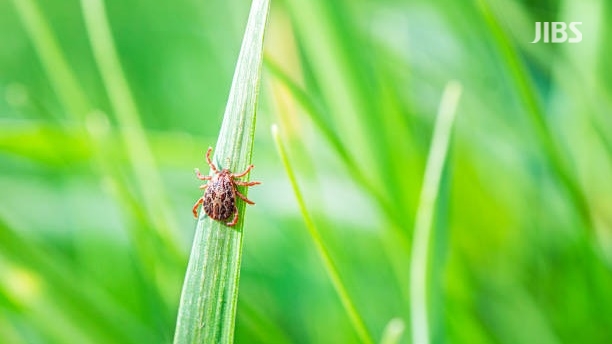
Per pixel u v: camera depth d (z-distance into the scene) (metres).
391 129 0.19
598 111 0.19
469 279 0.19
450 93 0.17
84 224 0.22
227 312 0.13
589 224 0.18
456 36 0.22
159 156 0.20
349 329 0.19
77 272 0.21
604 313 0.19
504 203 0.20
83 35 0.29
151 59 0.27
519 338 0.19
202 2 0.26
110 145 0.19
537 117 0.18
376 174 0.19
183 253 0.18
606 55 0.21
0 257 0.18
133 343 0.18
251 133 0.14
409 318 0.18
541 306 0.19
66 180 0.22
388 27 0.23
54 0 0.29
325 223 0.19
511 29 0.20
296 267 0.20
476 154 0.20
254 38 0.13
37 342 0.19
